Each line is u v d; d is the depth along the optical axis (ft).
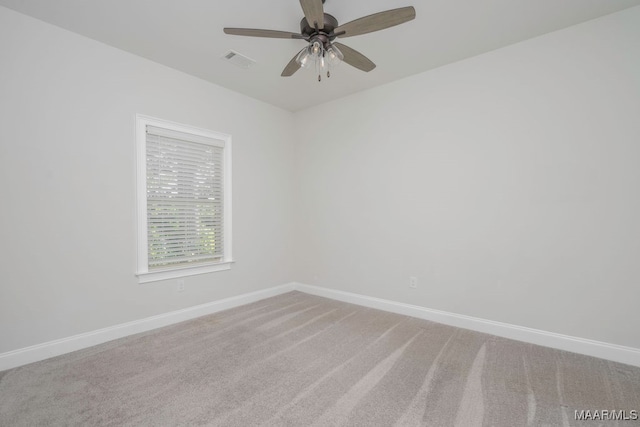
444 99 9.96
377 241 11.64
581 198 7.80
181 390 6.20
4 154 7.04
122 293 8.94
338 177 12.80
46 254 7.64
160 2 6.83
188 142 10.54
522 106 8.59
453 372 6.92
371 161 11.77
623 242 7.31
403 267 10.96
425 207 10.42
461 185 9.66
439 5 6.94
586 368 7.07
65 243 7.92
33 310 7.45
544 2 6.89
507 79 8.81
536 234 8.42
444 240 10.02
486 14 7.30
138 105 9.24
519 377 6.70
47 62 7.60
